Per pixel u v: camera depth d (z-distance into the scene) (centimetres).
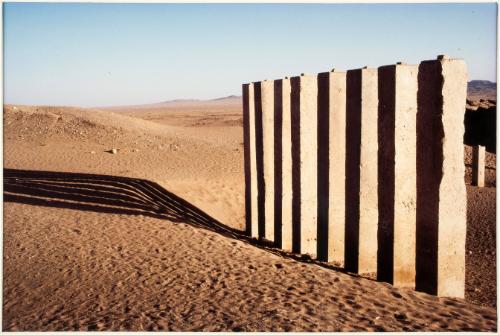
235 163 1650
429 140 527
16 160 1594
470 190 1291
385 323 452
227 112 7075
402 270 579
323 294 534
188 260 655
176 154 1819
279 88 817
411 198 572
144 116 6256
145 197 1085
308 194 775
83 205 982
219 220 1028
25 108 2502
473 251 802
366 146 616
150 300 524
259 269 623
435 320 461
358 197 621
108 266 631
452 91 509
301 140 761
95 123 2306
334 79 675
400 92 552
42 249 698
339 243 709
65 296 542
